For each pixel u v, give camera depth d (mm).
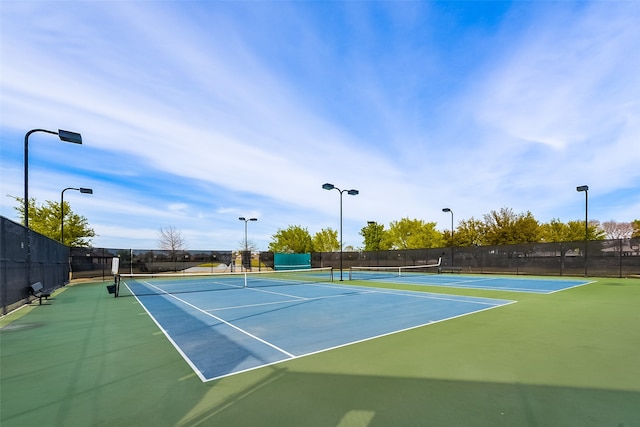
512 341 5996
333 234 51281
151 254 28688
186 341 6160
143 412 3361
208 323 7840
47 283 14773
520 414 3260
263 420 3172
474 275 26797
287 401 3578
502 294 13430
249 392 3820
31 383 4160
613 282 18703
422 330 6922
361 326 7359
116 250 26828
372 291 15156
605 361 4852
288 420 3168
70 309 10320
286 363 4832
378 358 5035
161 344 5969
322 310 9617
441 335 6469
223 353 5363
